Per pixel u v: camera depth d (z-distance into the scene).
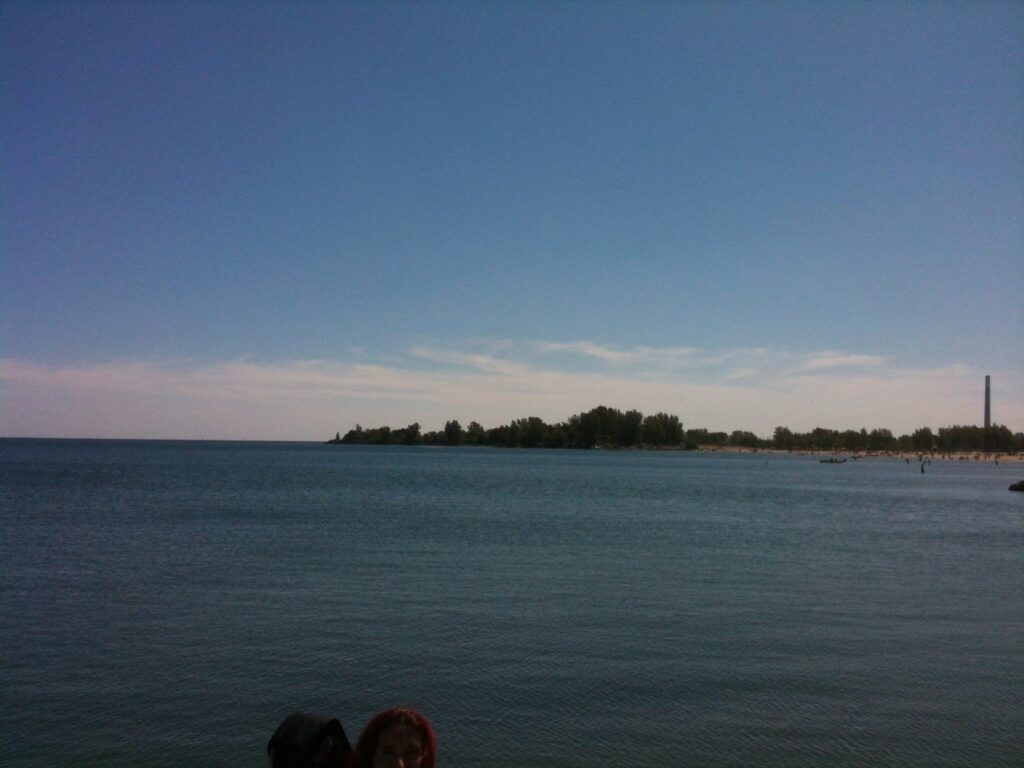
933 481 134.62
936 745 13.31
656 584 27.58
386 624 20.97
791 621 21.91
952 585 28.42
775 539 43.56
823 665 17.59
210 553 34.12
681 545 39.69
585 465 181.75
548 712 14.64
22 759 12.45
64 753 12.68
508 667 17.23
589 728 13.92
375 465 161.62
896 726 14.08
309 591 25.45
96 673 16.55
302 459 197.75
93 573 28.70
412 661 17.59
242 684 15.96
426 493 79.69
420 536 41.59
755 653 18.52
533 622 21.39
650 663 17.61
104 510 54.72
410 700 15.20
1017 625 21.72
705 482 115.12
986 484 125.06
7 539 38.50
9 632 19.86
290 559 32.50
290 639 19.36
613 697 15.40
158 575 28.33
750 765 12.57
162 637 19.47
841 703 15.18
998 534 48.62
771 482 120.12
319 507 59.78
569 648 18.78
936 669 17.36
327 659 17.72
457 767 12.43
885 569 32.38
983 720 14.38
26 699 14.99
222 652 18.19
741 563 33.34
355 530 44.06
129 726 13.77
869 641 19.75
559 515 56.84
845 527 52.00
